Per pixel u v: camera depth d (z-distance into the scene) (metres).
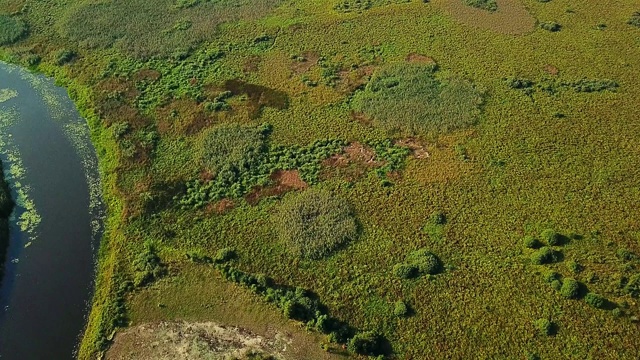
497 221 48.94
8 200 52.94
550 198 50.69
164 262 46.78
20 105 67.12
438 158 55.97
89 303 44.41
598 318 40.91
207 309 43.31
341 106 63.50
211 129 60.31
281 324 42.00
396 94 64.25
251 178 54.62
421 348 40.16
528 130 58.41
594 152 55.19
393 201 51.41
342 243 47.81
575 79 65.69
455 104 62.19
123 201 52.78
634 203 49.62
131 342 41.31
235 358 39.88
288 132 60.12
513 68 68.19
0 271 46.69
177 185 54.16
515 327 40.91
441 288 43.84
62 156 59.31
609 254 45.41
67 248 48.97
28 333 42.25
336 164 55.88
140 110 64.19
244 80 68.44
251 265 46.31
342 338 40.72
